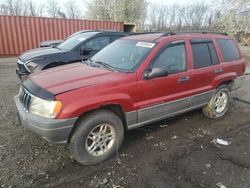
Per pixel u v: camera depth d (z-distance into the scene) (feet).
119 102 10.93
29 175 10.12
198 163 11.21
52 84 10.52
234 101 20.47
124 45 14.02
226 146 12.83
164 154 11.91
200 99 14.88
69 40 25.44
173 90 13.05
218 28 55.21
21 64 21.79
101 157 11.09
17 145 12.33
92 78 11.03
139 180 9.96
